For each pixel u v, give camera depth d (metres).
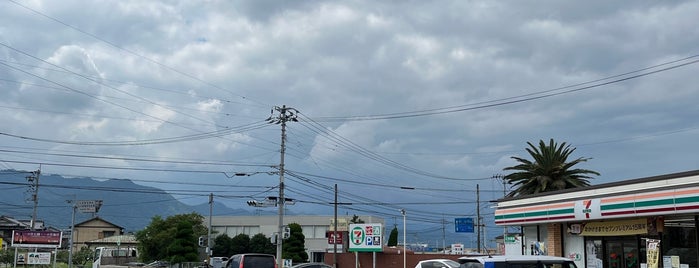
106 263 83.75
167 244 80.25
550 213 26.12
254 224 109.75
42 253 53.81
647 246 20.78
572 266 16.33
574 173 42.31
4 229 100.69
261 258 27.19
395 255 56.69
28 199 75.62
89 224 109.81
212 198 68.88
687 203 19.53
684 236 20.94
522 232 29.95
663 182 20.83
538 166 42.38
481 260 16.47
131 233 112.62
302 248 68.62
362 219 113.69
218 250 91.56
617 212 22.41
